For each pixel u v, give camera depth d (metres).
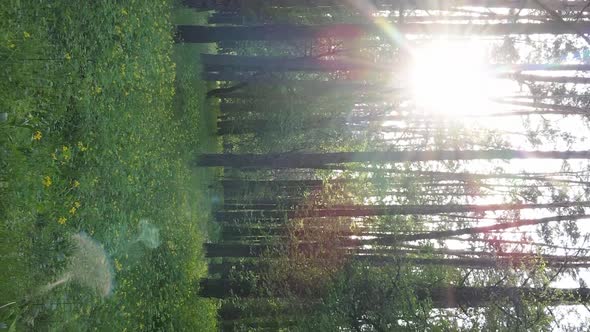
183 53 16.25
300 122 17.66
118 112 10.86
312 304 13.80
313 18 15.75
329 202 18.94
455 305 13.01
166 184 13.70
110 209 10.27
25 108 7.48
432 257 14.66
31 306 7.32
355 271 13.31
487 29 12.86
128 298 10.81
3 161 6.95
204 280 16.09
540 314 12.05
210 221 21.08
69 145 8.85
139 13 12.27
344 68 15.34
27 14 8.07
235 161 16.08
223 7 14.77
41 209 7.59
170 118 14.43
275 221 23.14
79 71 9.55
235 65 15.95
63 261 8.23
